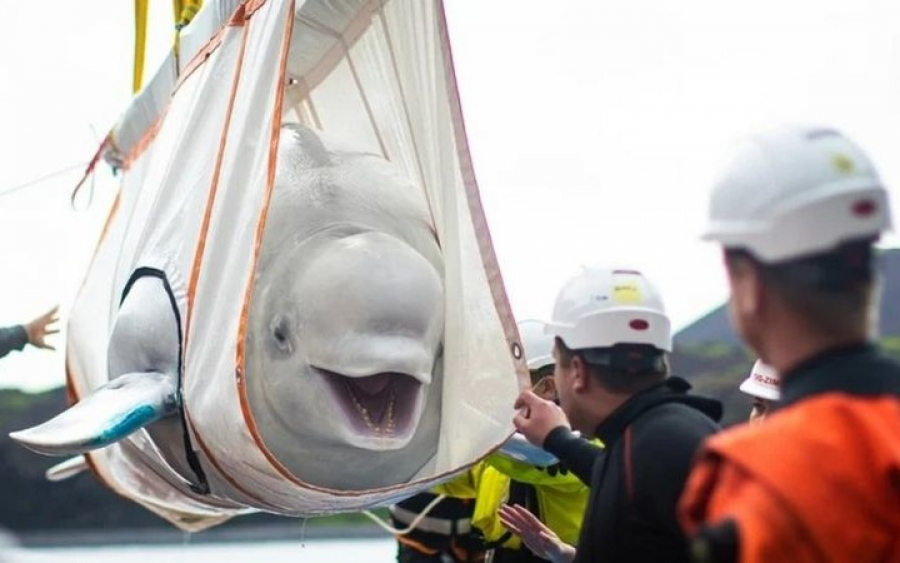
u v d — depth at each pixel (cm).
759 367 514
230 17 589
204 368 496
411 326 495
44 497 1795
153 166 616
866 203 254
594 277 374
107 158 731
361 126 567
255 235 472
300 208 520
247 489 520
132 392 526
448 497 660
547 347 559
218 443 498
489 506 581
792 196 254
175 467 565
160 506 684
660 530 345
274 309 507
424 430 521
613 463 357
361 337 489
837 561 231
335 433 498
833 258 254
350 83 562
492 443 499
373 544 1502
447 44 497
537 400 429
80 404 527
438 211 533
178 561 1397
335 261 497
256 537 1619
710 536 234
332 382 498
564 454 417
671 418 353
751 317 261
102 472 715
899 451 237
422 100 527
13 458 1805
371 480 521
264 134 490
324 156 540
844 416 241
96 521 1780
